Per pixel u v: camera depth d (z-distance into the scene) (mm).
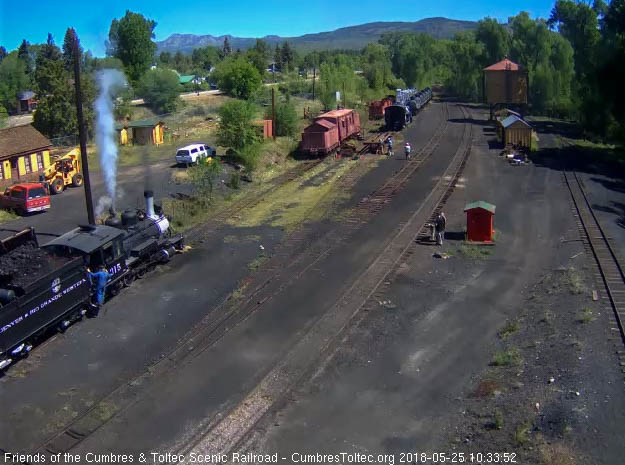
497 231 27438
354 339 17234
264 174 41156
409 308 19344
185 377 15398
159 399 14398
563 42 76875
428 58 118938
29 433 13203
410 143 53156
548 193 34125
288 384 14836
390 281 21609
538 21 81438
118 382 15352
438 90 117562
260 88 87438
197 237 27578
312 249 25406
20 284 16312
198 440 12672
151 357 16641
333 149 48719
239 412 13648
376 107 71438
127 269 21219
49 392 14906
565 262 22844
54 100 50312
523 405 12789
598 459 10414
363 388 14578
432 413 13344
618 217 28953
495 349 16328
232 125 44531
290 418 13359
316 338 17312
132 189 36656
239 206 32906
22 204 31500
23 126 40594
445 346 16734
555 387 13258
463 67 96625
